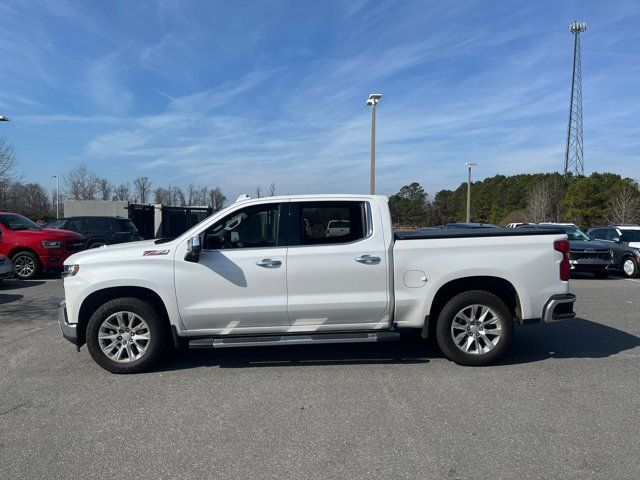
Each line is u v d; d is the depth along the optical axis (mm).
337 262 5156
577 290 11375
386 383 4836
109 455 3463
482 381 4871
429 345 6176
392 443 3592
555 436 3674
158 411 4215
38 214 44969
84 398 4523
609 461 3305
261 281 5133
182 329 5188
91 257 5172
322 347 6172
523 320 5316
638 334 6762
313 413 4137
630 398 4410
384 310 5234
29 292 10812
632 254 14375
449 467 3254
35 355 5887
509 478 3115
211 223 5262
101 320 5125
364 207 5348
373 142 19047
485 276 5316
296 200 5336
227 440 3670
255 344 5133
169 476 3186
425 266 5219
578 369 5227
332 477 3150
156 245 5250
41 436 3766
